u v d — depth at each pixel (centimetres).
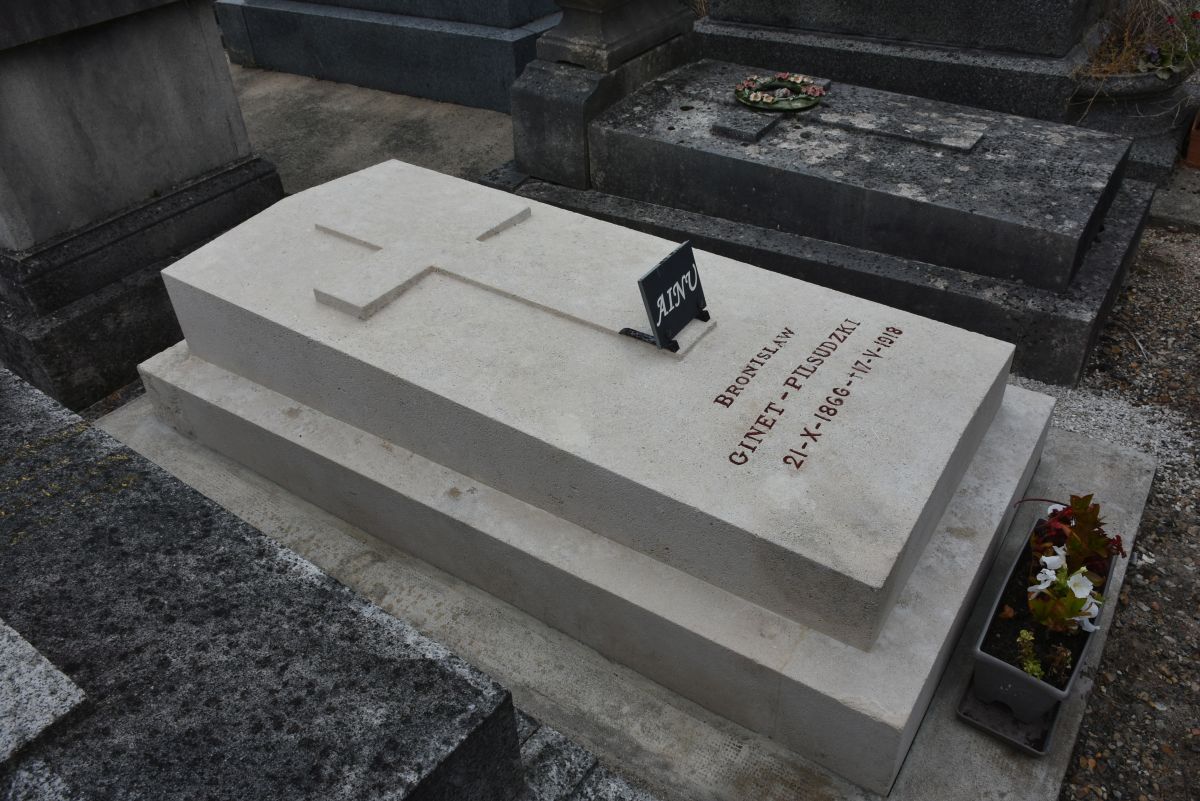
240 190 501
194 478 391
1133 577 335
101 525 216
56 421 244
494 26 696
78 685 181
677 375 305
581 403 297
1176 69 525
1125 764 280
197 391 380
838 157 454
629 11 517
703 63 567
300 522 368
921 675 252
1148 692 299
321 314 344
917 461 271
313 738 176
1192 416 404
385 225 392
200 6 461
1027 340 412
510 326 333
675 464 273
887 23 564
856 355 312
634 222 495
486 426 297
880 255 444
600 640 304
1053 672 263
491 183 545
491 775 196
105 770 169
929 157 450
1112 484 361
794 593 258
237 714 179
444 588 337
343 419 352
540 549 296
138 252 460
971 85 544
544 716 293
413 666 190
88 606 198
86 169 437
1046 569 272
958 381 300
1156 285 488
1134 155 550
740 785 271
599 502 286
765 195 461
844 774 269
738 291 346
